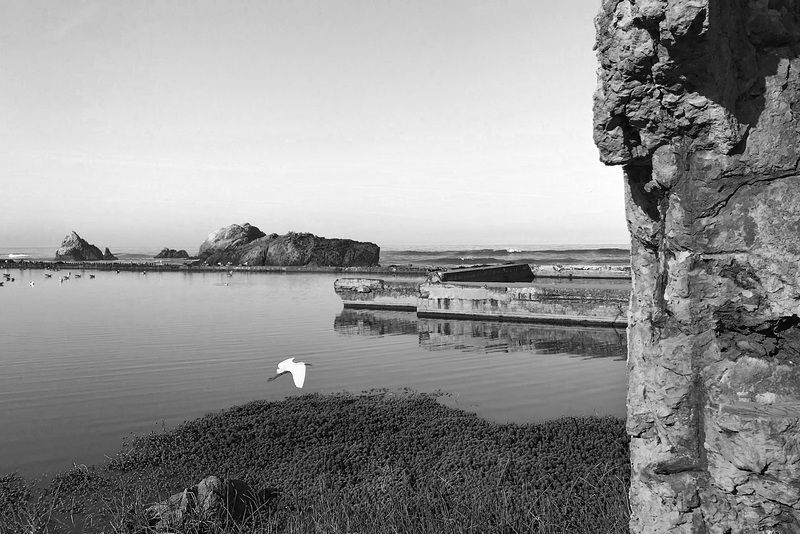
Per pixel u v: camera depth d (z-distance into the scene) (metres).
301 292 65.06
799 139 4.79
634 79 5.15
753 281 4.89
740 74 4.96
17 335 33.22
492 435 14.84
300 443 15.05
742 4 4.95
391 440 14.82
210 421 16.66
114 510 11.48
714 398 4.96
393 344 30.25
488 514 9.95
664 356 5.26
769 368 4.85
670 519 5.08
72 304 51.72
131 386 21.30
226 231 135.38
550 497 10.36
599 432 14.49
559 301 36.75
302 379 9.62
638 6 4.67
